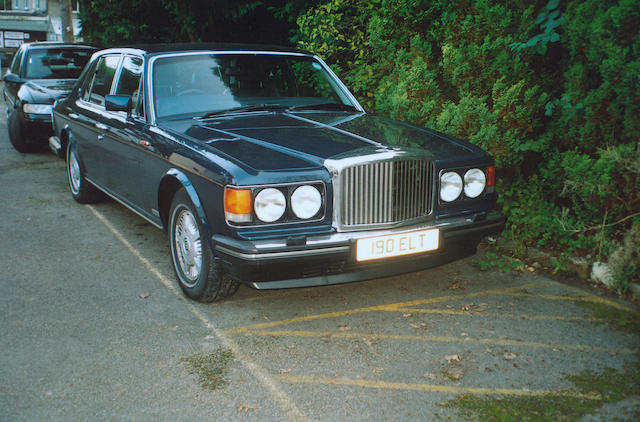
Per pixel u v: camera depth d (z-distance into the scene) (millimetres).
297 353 3436
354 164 3547
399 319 3885
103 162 5676
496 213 4191
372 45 6145
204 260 3879
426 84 5418
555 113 4805
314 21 7574
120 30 11594
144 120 4707
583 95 4461
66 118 6656
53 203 6809
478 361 3332
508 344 3527
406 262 3848
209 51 5051
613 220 4543
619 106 4309
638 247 4145
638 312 3957
